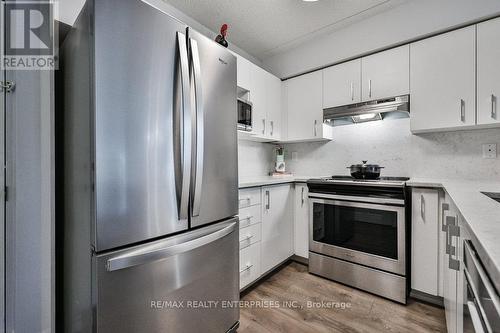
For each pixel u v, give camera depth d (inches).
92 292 35.0
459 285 36.6
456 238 39.6
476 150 75.4
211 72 51.3
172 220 42.9
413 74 77.0
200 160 46.3
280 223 89.0
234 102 58.2
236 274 57.9
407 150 87.8
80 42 39.0
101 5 35.0
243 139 106.5
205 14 83.4
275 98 106.7
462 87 68.9
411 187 69.4
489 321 18.6
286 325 60.1
